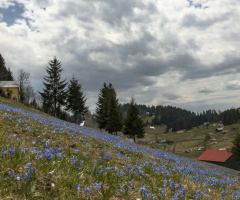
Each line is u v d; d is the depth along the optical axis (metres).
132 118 68.75
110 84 81.38
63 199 4.74
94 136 17.59
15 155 5.94
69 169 6.27
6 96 63.66
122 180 6.87
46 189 4.99
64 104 83.56
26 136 10.43
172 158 20.55
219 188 10.56
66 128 16.31
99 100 81.25
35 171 5.52
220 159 84.69
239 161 71.00
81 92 83.50
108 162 8.66
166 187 7.59
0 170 5.17
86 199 5.04
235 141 71.19
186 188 8.52
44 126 14.11
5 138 8.07
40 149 8.38
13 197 4.36
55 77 81.00
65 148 9.95
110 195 5.14
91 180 6.18
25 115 16.31
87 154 10.25
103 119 75.75
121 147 15.34
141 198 5.84
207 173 16.31
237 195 9.34
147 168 10.00
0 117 12.63
